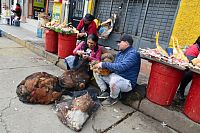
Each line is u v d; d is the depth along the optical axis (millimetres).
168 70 2988
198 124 2809
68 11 7465
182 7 4742
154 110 3250
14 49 6547
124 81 3354
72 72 3887
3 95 3447
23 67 4945
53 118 2986
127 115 3291
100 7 6836
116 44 6281
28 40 7301
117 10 6352
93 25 4984
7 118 2855
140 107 3430
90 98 3188
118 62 3467
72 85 3689
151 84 3277
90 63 3812
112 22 6316
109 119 3117
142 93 3531
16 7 10977
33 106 3221
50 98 3301
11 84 3904
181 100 3500
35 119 2912
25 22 10750
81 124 2799
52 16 8109
